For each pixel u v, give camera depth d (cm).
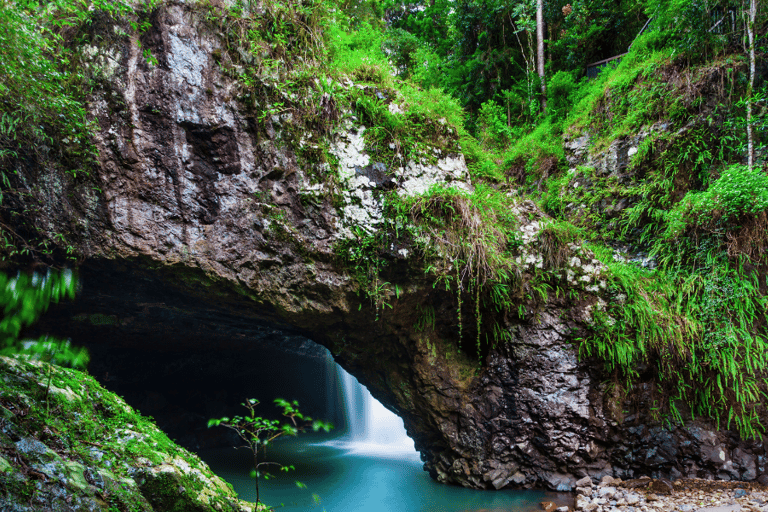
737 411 519
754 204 544
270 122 463
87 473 208
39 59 324
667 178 670
